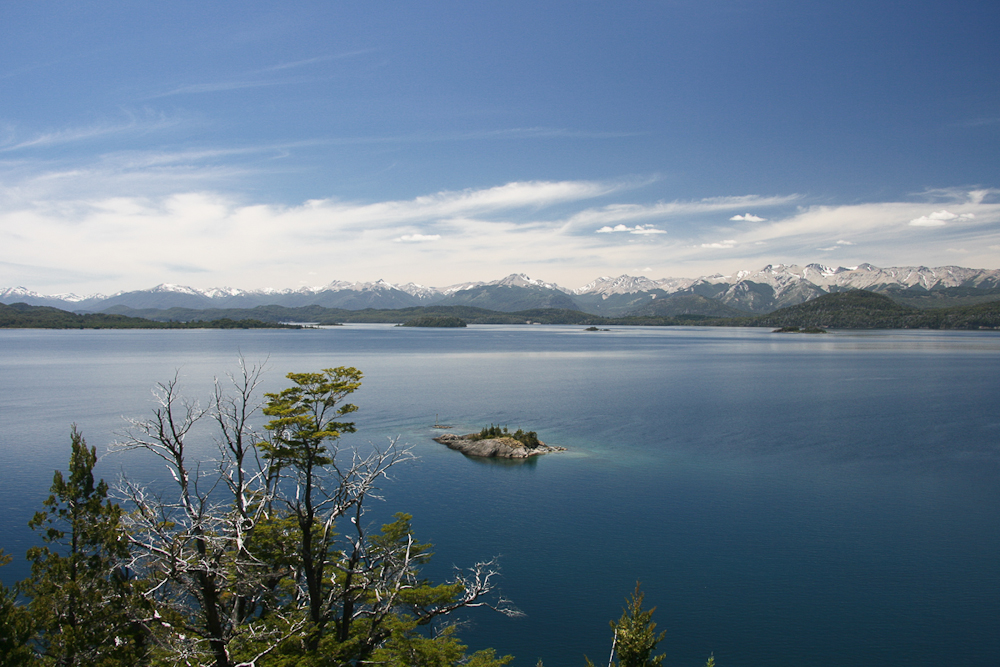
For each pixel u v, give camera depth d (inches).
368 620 1149.7
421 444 3307.1
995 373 6983.3
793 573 1728.6
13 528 1966.0
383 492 2452.0
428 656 1086.4
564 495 2411.4
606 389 5713.6
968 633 1432.1
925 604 1560.0
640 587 1648.6
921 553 1855.3
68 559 913.5
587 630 1445.6
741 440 3410.4
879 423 3905.0
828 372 7263.8
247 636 930.7
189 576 912.9
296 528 1141.7
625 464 2893.7
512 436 3287.4
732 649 1368.1
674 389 5689.0
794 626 1461.6
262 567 1001.5
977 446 3225.9
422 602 1121.4
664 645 1380.4
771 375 6973.4
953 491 2442.2
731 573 1726.1
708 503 2311.8
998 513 2187.5
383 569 1078.4
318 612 971.3
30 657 802.8
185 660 867.4
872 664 1315.2
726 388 5743.1
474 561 1790.1
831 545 1918.1
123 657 888.9
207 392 5044.3
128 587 938.7
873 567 1764.3
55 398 4815.5
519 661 1323.8
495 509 2245.3
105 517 953.5
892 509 2239.2
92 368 7347.4
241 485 978.7
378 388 5757.9
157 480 2447.1
